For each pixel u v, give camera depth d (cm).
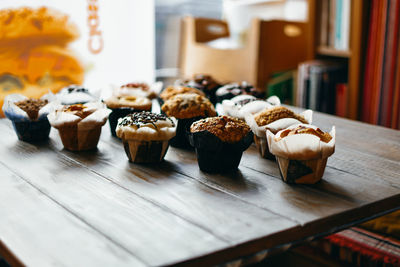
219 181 78
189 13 186
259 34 155
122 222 66
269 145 78
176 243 61
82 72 155
